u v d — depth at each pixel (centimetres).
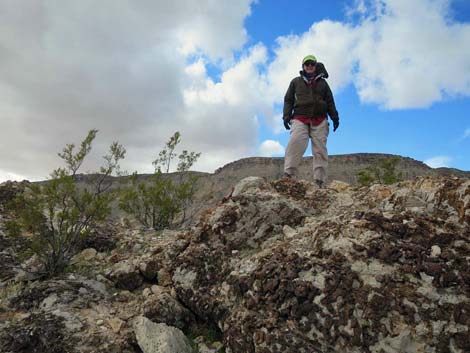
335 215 394
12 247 449
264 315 299
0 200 550
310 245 337
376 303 274
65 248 433
